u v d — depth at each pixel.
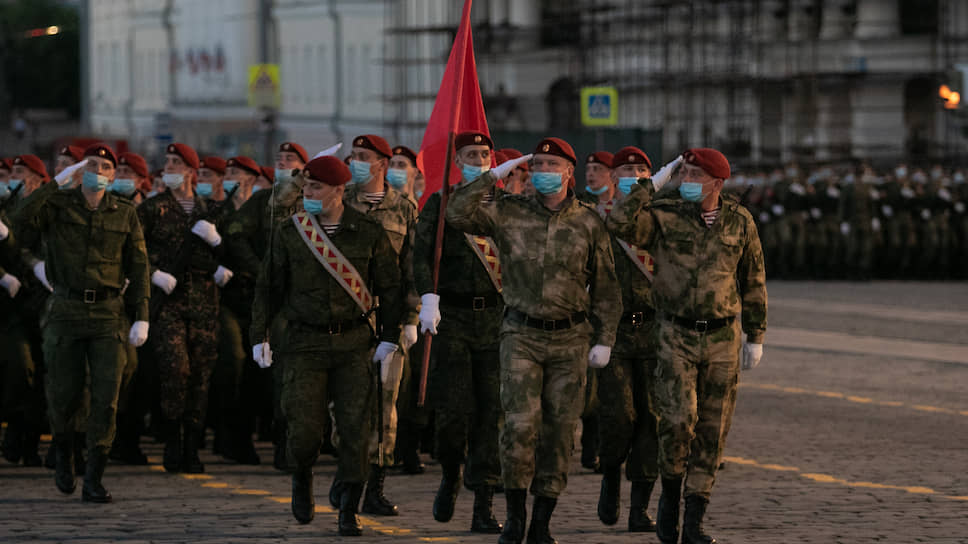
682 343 19.09
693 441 19.25
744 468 25.75
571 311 18.80
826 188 70.31
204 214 26.11
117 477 25.19
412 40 121.06
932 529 20.47
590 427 25.88
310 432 19.73
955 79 70.06
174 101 180.38
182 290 25.84
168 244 26.02
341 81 143.25
